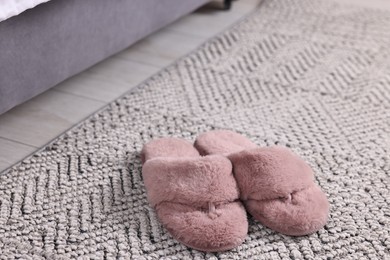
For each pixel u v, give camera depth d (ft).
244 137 3.54
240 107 3.94
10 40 3.18
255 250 2.90
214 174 3.01
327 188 3.26
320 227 3.00
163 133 3.64
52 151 3.41
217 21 5.26
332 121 3.84
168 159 3.12
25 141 3.51
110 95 4.01
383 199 3.22
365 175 3.38
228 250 2.89
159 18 4.38
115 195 3.15
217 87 4.16
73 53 3.64
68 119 3.74
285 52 4.72
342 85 4.27
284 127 3.76
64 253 2.83
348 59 4.65
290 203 3.03
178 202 3.00
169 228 2.93
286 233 2.97
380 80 4.36
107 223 3.00
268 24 5.23
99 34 3.81
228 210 2.99
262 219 3.01
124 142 3.53
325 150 3.56
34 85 3.43
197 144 3.43
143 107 3.86
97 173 3.29
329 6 5.84
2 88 3.23
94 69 4.28
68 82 4.09
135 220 3.03
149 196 3.08
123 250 2.87
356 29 5.23
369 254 2.91
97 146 3.48
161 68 4.39
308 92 4.16
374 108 4.00
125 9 3.96
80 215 3.02
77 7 3.56
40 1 3.20
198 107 3.92
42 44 3.39
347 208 3.15
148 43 4.73
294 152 3.52
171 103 3.93
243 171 3.06
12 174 3.23
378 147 3.61
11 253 2.81
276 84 4.25
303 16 5.50
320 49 4.79
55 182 3.20
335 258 2.88
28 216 2.99
